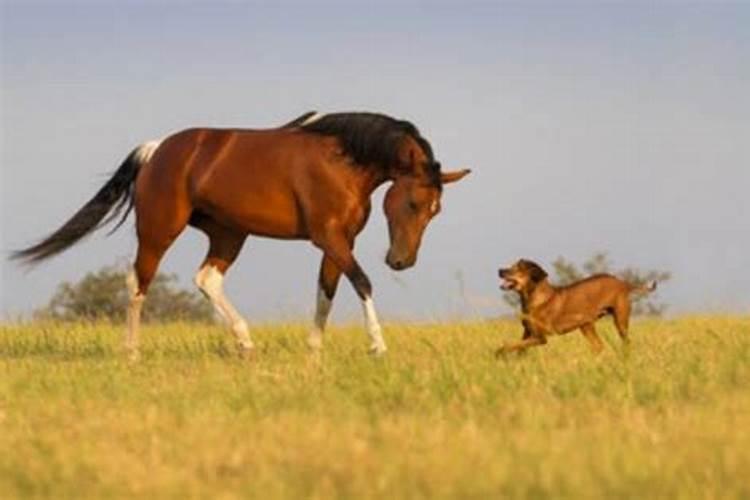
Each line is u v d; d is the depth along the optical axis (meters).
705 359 15.86
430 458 9.95
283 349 20.16
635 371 14.58
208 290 20.45
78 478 9.80
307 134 19.66
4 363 18.61
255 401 12.95
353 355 17.88
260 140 19.94
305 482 9.45
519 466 9.59
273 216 19.67
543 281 18.33
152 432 11.56
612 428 11.19
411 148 18.84
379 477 9.39
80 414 12.77
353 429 11.30
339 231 19.28
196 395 13.91
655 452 10.13
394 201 18.72
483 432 11.12
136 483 9.59
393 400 13.03
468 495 8.99
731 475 9.33
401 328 23.12
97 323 26.52
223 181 19.88
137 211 20.55
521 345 17.92
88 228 21.17
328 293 19.69
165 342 22.09
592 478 9.26
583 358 17.06
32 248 21.30
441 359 15.88
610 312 18.61
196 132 20.41
